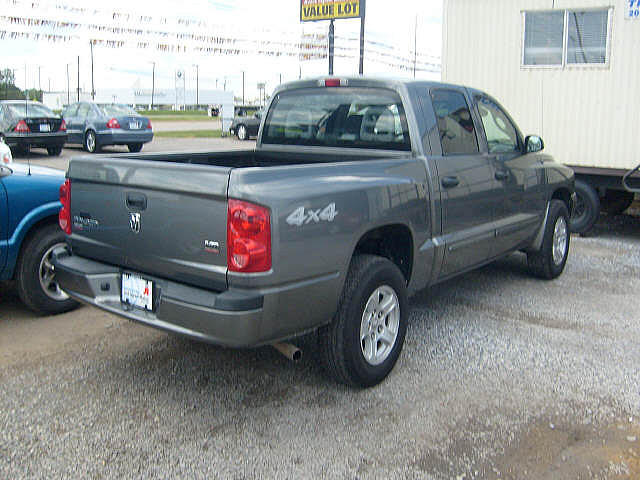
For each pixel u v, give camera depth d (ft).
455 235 15.39
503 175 17.22
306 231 10.98
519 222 18.48
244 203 10.23
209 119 137.59
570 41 29.71
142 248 11.70
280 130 17.24
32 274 16.29
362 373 12.56
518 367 14.12
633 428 11.53
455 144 15.71
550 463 10.39
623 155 29.01
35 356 14.39
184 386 13.04
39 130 51.34
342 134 15.84
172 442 10.94
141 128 58.90
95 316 17.10
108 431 11.26
